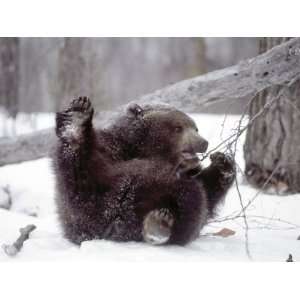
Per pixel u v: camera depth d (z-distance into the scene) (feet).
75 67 66.64
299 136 45.91
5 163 49.85
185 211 31.48
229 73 40.29
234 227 39.09
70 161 30.66
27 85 86.89
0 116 89.35
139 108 35.50
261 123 47.21
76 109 30.50
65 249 31.86
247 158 48.70
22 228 34.37
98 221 31.89
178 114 35.86
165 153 35.29
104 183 31.35
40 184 51.16
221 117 73.41
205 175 36.27
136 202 31.45
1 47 88.07
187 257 29.22
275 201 44.55
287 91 45.01
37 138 48.62
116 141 34.81
